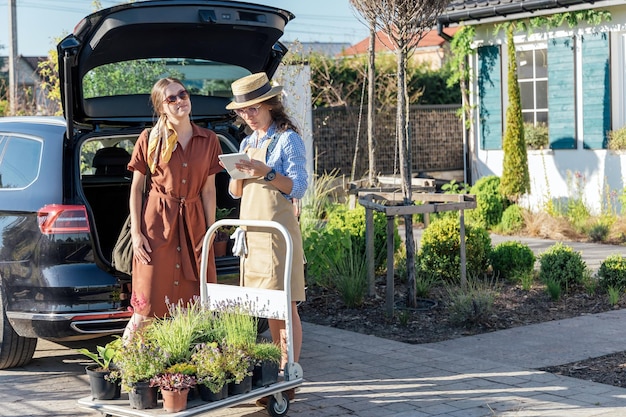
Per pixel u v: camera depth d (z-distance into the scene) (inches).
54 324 228.7
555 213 541.3
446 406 212.8
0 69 1236.5
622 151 545.0
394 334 295.9
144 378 185.8
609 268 350.6
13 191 242.5
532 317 315.9
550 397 218.2
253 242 213.0
